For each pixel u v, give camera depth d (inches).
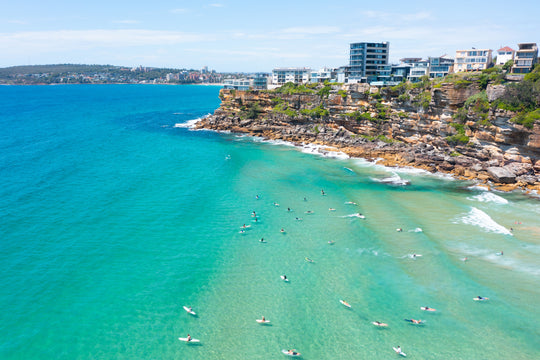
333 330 1237.7
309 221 2057.1
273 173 2945.4
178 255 1681.8
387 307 1347.2
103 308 1318.9
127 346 1156.5
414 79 4891.7
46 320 1249.4
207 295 1406.3
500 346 1163.3
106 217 2042.3
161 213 2121.1
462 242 1792.6
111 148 3754.9
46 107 7578.7
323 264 1622.8
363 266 1603.1
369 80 4965.6
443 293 1418.6
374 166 3137.3
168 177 2792.8
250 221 2049.7
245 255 1695.4
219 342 1181.1
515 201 2305.6
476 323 1263.5
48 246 1711.4
